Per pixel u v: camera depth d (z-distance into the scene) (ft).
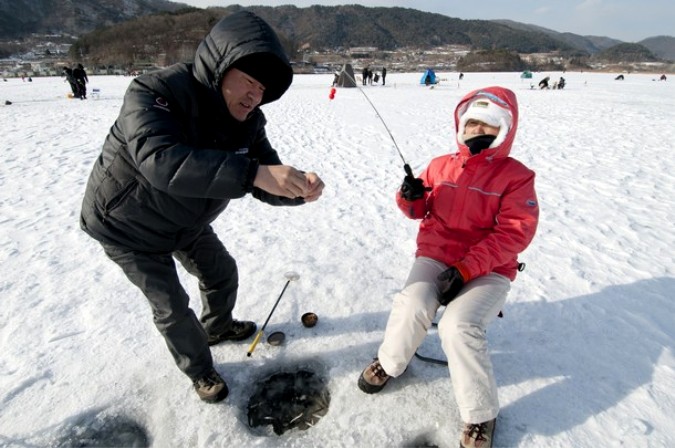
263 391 7.25
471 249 6.15
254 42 4.83
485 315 5.82
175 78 5.13
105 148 5.47
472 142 6.34
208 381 6.56
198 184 4.57
